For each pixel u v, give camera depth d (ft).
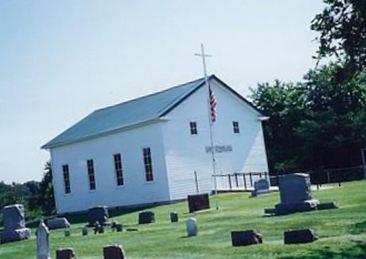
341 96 181.88
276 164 191.93
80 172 156.66
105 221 96.73
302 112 197.57
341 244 43.93
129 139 142.00
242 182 146.41
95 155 152.05
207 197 100.83
